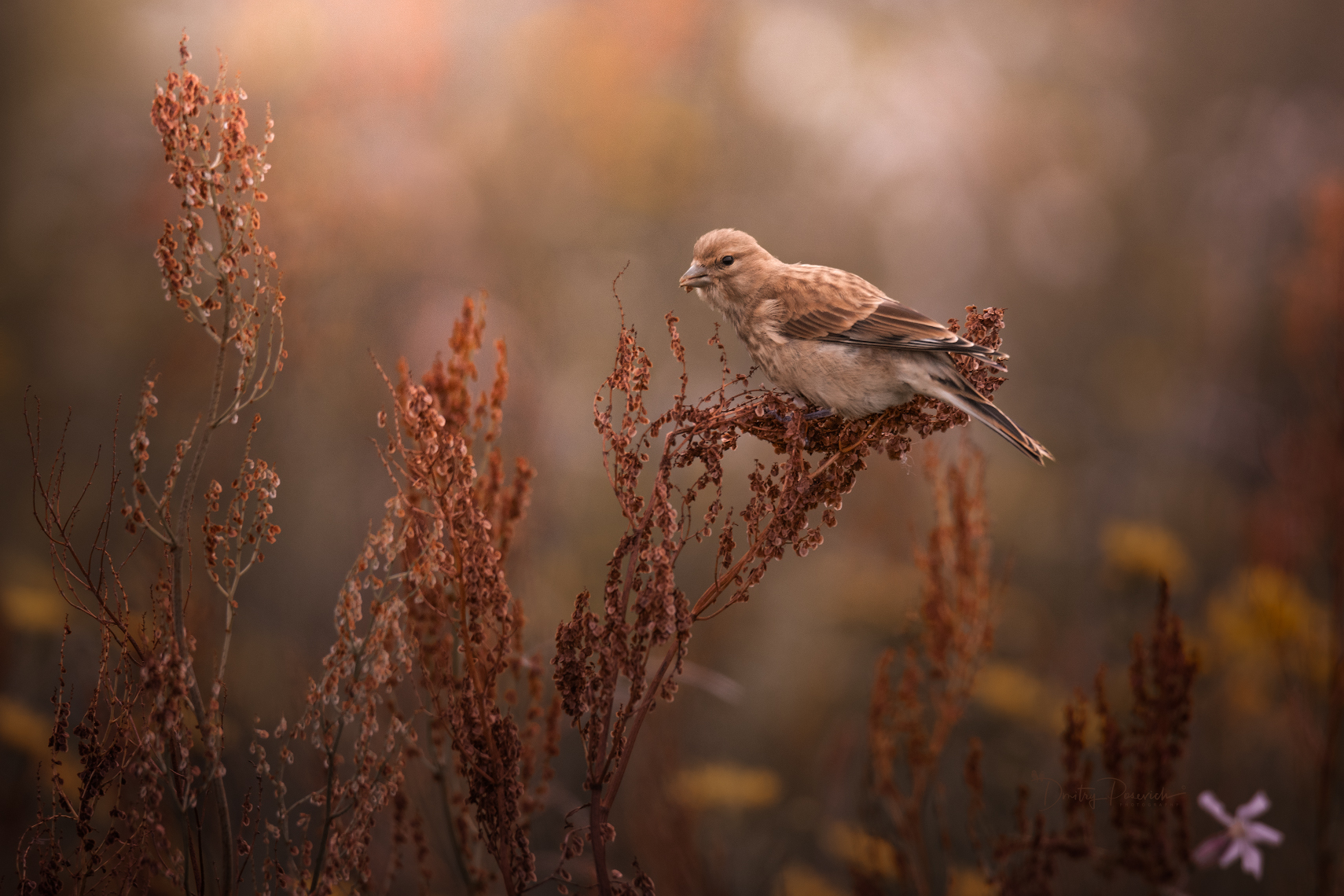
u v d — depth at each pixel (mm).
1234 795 9133
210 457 11398
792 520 4754
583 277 14984
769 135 16672
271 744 7773
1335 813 8562
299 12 13953
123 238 15109
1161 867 5551
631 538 4641
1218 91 20344
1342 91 19672
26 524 12195
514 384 10953
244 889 5840
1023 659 11656
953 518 7031
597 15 16438
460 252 13734
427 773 6660
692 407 4824
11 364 13883
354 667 4656
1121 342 18062
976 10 18719
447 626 5551
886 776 6785
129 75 15773
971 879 7430
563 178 15641
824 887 8938
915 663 6828
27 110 15633
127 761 4223
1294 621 9500
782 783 10359
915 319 6129
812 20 17203
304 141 13148
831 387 6262
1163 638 5668
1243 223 17406
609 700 4566
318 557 10938
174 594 4199
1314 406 11211
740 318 7094
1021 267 17734
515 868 4777
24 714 8242
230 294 4297
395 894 6449
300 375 11922
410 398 4895
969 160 17328
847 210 16500
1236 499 14023
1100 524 14297
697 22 16703
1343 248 11727
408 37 14352
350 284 12766
